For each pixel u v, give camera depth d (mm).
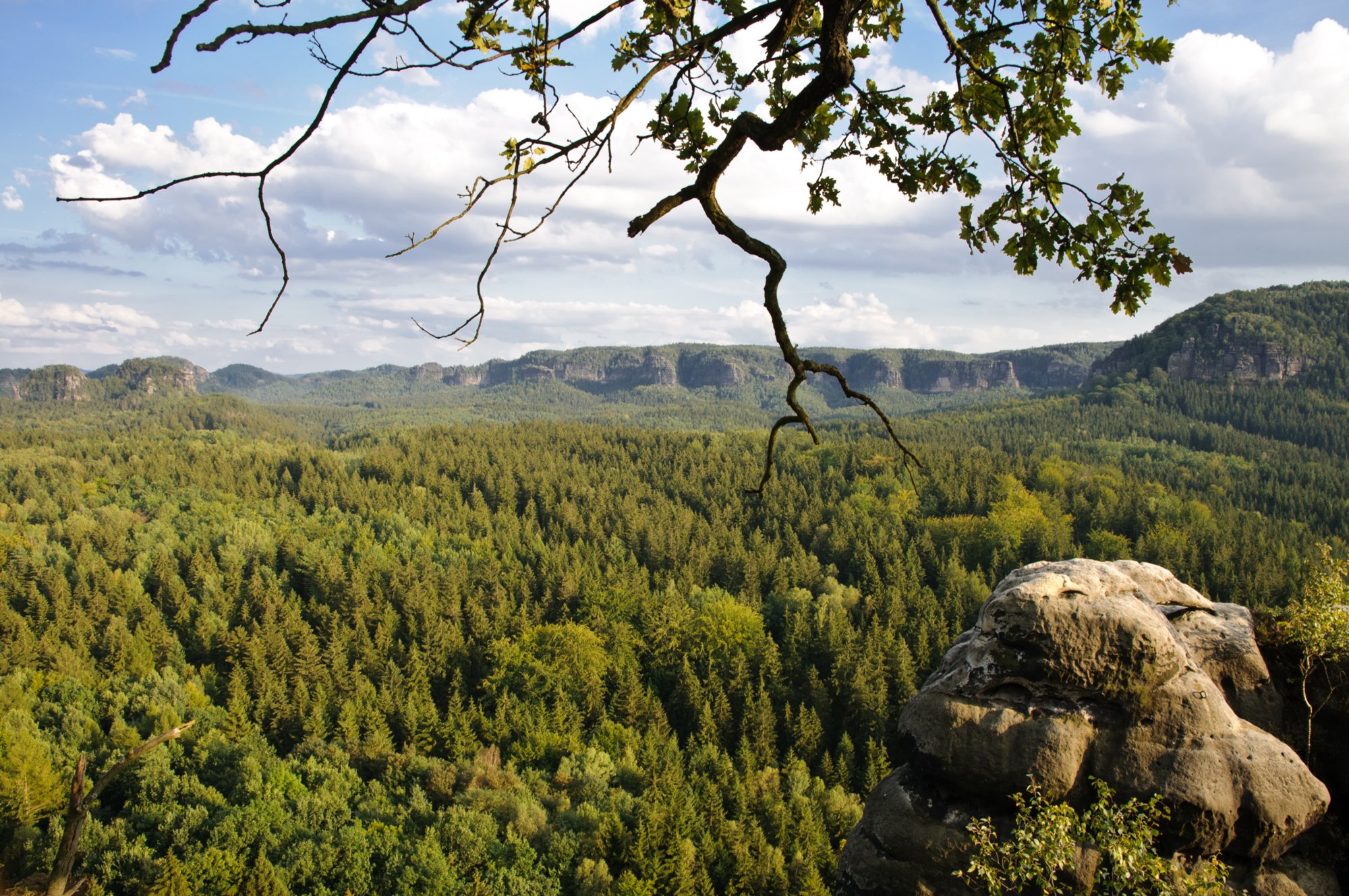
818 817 52750
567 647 80000
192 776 55094
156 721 64125
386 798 54844
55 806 53062
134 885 45219
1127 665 11211
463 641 88875
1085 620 11336
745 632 85500
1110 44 5375
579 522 141750
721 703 71188
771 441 4859
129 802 53812
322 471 181250
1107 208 5309
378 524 141500
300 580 116750
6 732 57500
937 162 5922
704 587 110312
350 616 97875
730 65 5754
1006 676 11664
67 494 152875
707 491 158500
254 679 76875
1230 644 12148
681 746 72750
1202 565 106500
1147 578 13031
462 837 47562
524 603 98375
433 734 66500
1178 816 10539
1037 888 10773
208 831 49219
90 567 109500
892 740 66500
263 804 51188
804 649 83562
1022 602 11633
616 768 61469
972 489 143250
